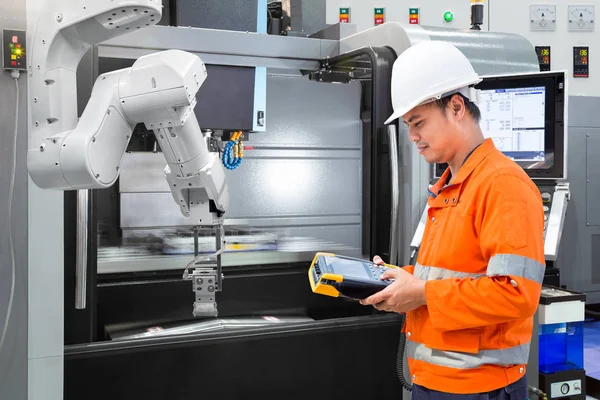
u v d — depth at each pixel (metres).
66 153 1.70
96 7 1.65
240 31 2.99
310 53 3.14
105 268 2.84
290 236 3.42
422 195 3.02
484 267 1.65
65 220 2.45
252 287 3.12
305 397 2.78
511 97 3.08
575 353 3.12
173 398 2.55
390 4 4.77
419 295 1.66
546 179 3.04
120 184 2.98
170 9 2.93
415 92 1.70
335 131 3.49
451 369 1.65
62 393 2.35
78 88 2.45
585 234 5.13
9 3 2.19
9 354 2.28
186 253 3.04
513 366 1.67
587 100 5.03
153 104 1.78
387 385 2.94
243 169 3.29
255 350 2.68
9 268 2.27
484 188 1.62
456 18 4.88
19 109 2.24
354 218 3.56
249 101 2.99
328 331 2.80
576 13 5.24
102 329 2.83
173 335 2.58
